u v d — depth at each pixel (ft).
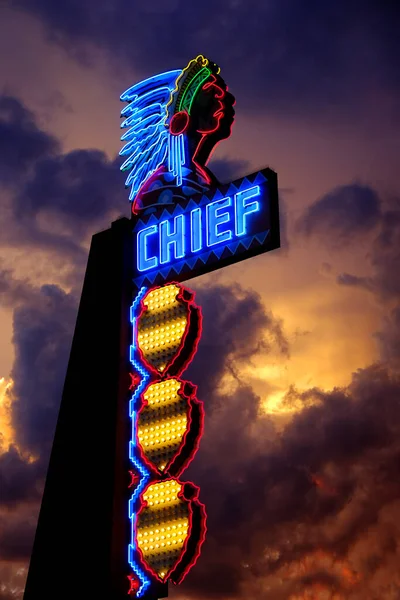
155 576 112.37
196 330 122.52
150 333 124.16
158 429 118.42
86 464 120.57
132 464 118.73
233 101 132.57
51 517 120.06
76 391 126.21
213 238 123.03
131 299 128.67
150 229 130.52
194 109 132.57
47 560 117.60
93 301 130.82
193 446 116.67
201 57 135.44
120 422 120.57
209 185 128.36
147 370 122.31
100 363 125.80
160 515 114.73
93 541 115.34
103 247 133.69
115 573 113.09
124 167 138.41
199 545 112.37
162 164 133.59
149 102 139.23
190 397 118.01
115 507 115.96
